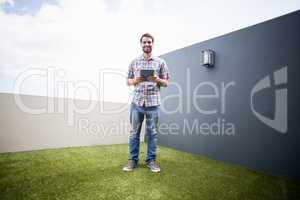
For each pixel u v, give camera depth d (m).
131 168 2.21
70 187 1.68
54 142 3.36
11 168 2.16
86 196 1.53
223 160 2.82
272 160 2.32
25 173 2.00
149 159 2.32
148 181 1.88
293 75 2.19
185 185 1.82
